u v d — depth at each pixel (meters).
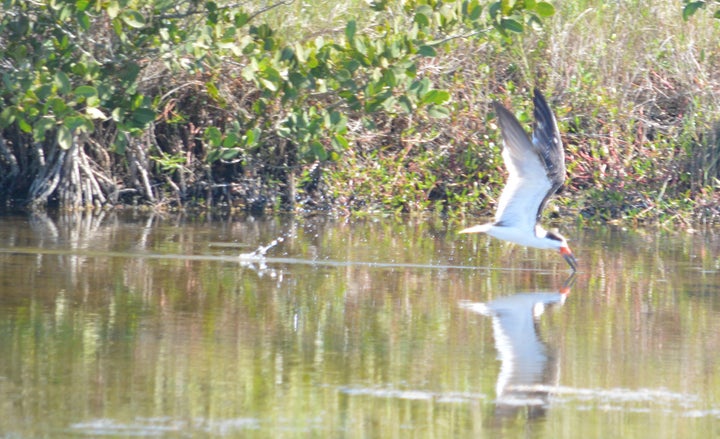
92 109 14.57
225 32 15.38
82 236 15.81
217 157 16.16
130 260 14.16
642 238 17.39
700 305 12.45
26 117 14.99
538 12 14.57
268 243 15.82
